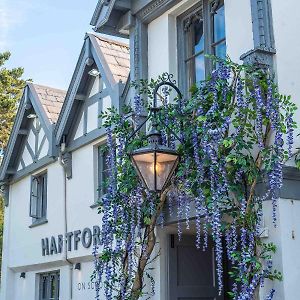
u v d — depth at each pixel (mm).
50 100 13258
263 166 6320
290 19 6688
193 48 8133
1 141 24344
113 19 8812
